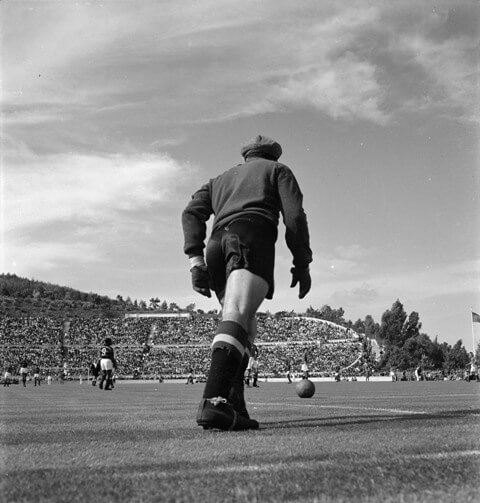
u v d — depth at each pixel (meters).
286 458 2.90
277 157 5.47
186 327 120.19
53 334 115.50
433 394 17.19
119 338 115.50
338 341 106.75
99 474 2.49
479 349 68.44
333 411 7.60
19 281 197.12
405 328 147.62
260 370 97.81
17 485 2.24
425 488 2.13
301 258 5.07
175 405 10.73
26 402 13.01
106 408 9.45
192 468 2.63
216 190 5.27
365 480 2.28
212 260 5.05
